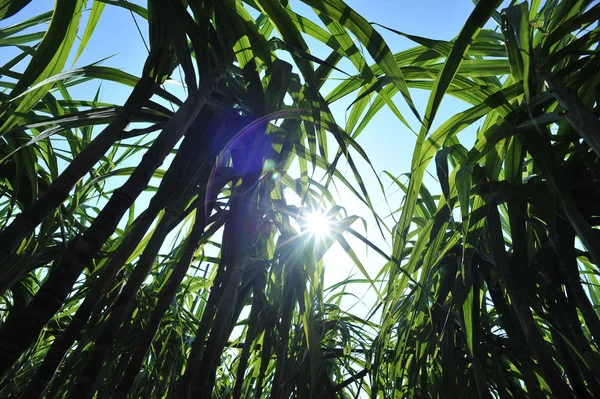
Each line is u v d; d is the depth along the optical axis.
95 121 1.02
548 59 1.16
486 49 1.38
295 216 1.32
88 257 0.66
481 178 1.33
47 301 0.61
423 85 1.39
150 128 1.00
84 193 1.62
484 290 1.76
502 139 1.26
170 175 0.95
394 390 1.80
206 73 0.89
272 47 1.17
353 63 1.04
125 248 0.80
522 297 1.33
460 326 1.79
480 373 1.38
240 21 0.96
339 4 0.89
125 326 1.44
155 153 0.77
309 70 0.95
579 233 1.09
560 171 1.15
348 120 1.38
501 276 1.26
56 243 1.45
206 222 1.15
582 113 1.04
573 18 1.13
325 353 2.41
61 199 0.69
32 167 1.26
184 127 0.83
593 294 1.91
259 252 1.56
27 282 1.81
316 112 0.93
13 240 0.62
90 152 0.74
